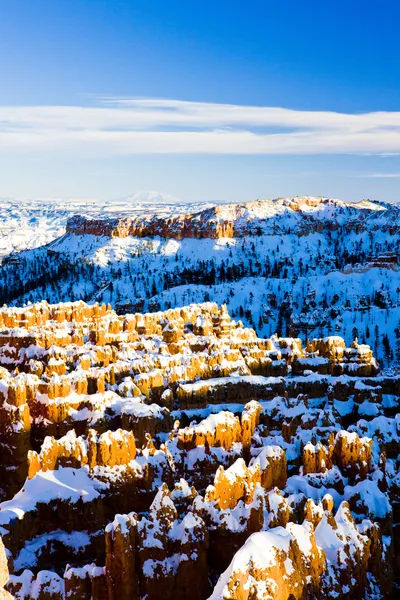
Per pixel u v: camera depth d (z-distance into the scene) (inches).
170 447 3058.6
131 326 5374.0
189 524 2128.4
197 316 5989.2
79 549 2613.2
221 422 3090.6
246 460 3093.0
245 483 2396.7
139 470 2785.4
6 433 3430.1
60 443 2839.6
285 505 2207.2
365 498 2541.8
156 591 2074.3
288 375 4650.6
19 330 4968.0
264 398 4126.5
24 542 2581.2
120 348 4837.6
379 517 2512.3
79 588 2086.6
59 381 3585.1
